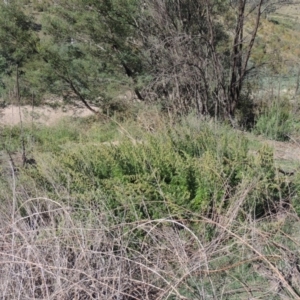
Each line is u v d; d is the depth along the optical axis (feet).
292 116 34.14
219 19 47.93
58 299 10.11
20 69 54.75
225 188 15.01
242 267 12.30
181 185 15.75
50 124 48.91
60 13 52.80
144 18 47.14
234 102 43.50
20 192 14.48
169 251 12.68
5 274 10.50
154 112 32.63
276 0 43.24
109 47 52.08
